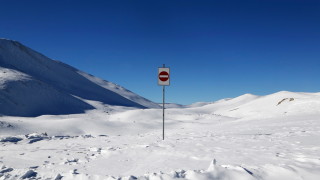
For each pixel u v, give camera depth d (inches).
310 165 228.1
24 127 2338.8
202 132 692.1
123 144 514.6
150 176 212.5
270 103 5295.3
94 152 428.1
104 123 2647.6
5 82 5093.5
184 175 209.6
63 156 400.8
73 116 4414.4
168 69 540.7
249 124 991.0
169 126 2620.6
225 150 343.6
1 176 278.8
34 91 5388.8
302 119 1002.1
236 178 197.6
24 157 408.8
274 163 251.8
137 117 4028.1
